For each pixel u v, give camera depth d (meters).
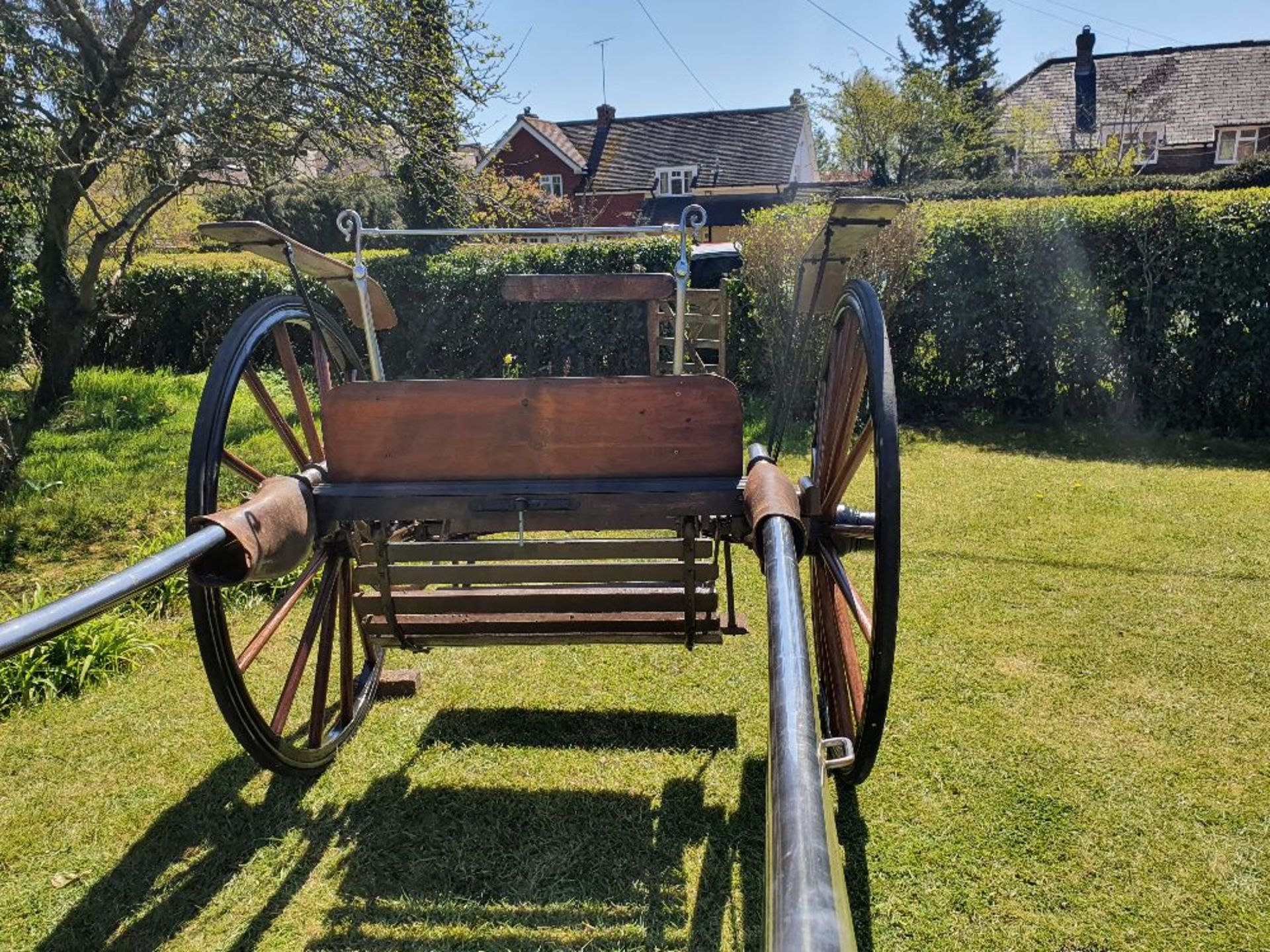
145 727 3.10
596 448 2.35
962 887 2.25
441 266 9.52
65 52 6.42
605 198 30.20
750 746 2.92
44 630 1.36
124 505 5.50
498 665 3.54
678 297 2.61
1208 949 2.04
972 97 32.91
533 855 2.42
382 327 3.22
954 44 38.78
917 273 7.31
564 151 30.81
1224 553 4.42
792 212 7.98
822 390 2.88
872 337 2.09
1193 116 26.47
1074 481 5.77
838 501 2.70
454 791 2.71
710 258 8.59
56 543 4.94
